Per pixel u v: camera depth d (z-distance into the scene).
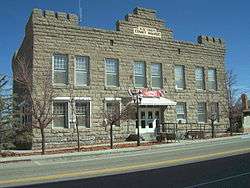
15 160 22.34
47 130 29.52
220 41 40.56
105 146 28.81
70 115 30.59
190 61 37.88
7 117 26.89
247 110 44.91
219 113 39.75
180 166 16.58
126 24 34.06
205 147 25.16
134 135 32.62
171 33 36.78
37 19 30.08
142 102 32.69
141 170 15.91
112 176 14.61
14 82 32.38
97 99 31.94
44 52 30.06
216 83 39.88
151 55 35.28
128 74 33.72
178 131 35.88
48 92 28.58
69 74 30.92
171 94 36.16
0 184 13.84
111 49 33.09
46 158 22.98
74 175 15.28
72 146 30.03
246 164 16.30
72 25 31.38
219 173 14.17
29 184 13.60
